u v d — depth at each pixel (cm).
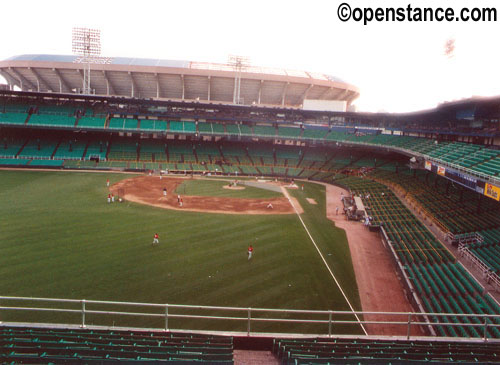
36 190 5128
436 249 2905
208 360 934
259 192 5991
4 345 981
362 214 4447
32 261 2623
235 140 9200
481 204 3775
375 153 8356
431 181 5209
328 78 11506
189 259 2828
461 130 5081
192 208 4584
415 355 1026
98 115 8281
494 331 1755
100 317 1962
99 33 8631
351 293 2411
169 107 8806
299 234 3672
